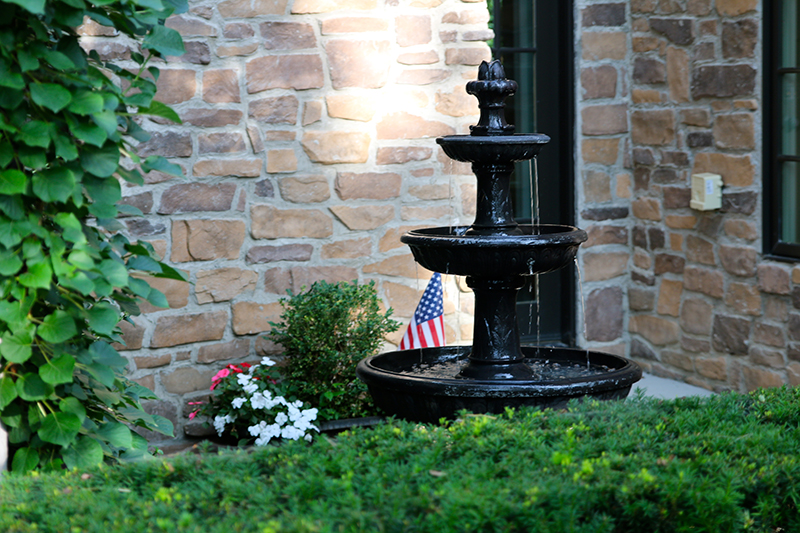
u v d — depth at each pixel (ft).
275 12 16.16
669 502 6.66
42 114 8.20
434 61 17.20
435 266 11.75
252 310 16.43
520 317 20.27
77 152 8.16
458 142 11.55
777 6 16.10
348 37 16.63
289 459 7.44
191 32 15.62
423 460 7.17
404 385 11.00
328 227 16.85
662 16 18.58
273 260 16.53
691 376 18.53
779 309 16.38
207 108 15.84
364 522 5.91
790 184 16.39
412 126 17.21
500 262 11.10
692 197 17.84
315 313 15.35
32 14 7.97
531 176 20.03
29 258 7.97
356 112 16.81
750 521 6.96
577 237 11.33
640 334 19.85
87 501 6.69
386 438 8.04
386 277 17.35
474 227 12.26
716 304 17.75
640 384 18.62
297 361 15.51
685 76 18.12
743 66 16.74
